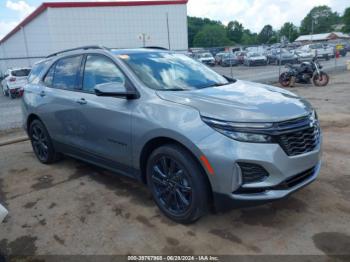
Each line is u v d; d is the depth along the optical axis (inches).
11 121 358.0
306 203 138.8
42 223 134.2
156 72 144.6
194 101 119.8
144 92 131.6
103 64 152.7
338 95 411.5
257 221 127.6
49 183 174.1
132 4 1111.0
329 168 174.2
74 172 187.9
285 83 534.9
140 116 127.7
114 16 1099.3
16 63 1226.6
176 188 123.8
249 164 105.8
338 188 151.3
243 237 118.1
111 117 140.4
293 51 1263.5
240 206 110.0
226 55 1224.2
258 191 109.4
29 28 1163.9
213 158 107.1
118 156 143.5
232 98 123.7
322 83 516.4
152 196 143.3
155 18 1160.2
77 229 128.5
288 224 124.6
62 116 172.1
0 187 172.4
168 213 129.7
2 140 271.1
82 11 1045.8
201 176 114.6
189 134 111.5
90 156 162.1
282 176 109.0
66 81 174.7
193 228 124.8
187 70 157.2
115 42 1117.7
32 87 201.8
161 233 122.8
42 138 201.2
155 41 1179.3
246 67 1122.0
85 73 162.4
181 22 1198.9
